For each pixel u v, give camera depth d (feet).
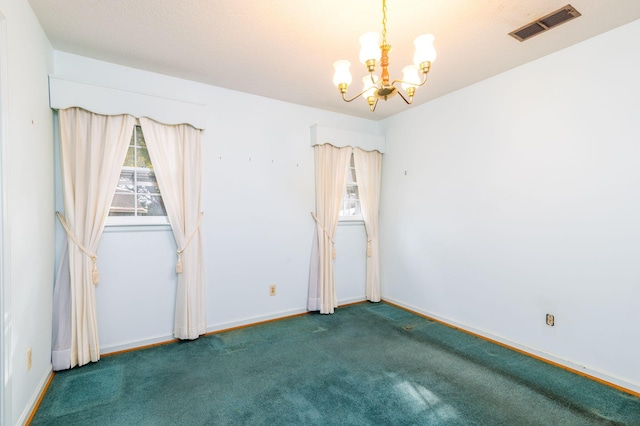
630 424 5.92
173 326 9.82
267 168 11.60
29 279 6.17
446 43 7.86
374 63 5.17
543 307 8.65
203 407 6.46
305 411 6.33
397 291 13.50
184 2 6.31
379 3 6.31
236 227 10.98
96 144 8.49
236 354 8.87
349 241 13.75
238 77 9.87
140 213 9.55
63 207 8.23
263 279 11.55
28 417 5.98
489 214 9.99
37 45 6.84
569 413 6.26
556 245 8.39
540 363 8.39
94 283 8.41
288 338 10.02
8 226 5.11
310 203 12.64
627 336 7.16
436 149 11.77
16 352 5.48
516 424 5.94
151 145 9.24
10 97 5.31
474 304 10.44
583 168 7.87
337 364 8.31
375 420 6.05
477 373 7.85
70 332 8.00
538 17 6.83
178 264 9.63
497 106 9.74
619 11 6.63
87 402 6.58
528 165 8.98
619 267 7.29
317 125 12.28
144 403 6.57
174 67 9.19
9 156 5.22
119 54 8.44
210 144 10.48
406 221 13.05
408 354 8.92
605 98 7.48
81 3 6.33
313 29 7.26
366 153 13.75
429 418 6.11
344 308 13.16
